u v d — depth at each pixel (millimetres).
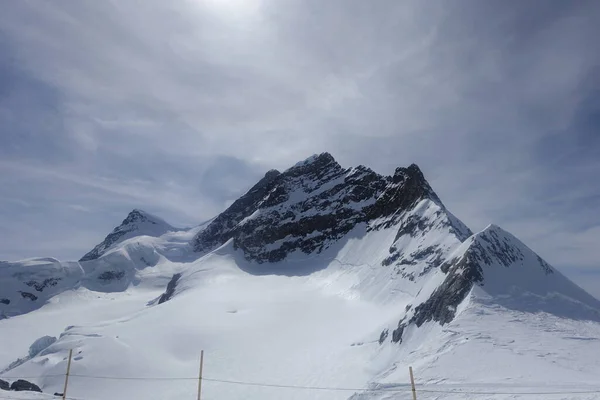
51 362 71312
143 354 73000
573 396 25781
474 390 30109
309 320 90625
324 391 54781
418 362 41125
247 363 69750
